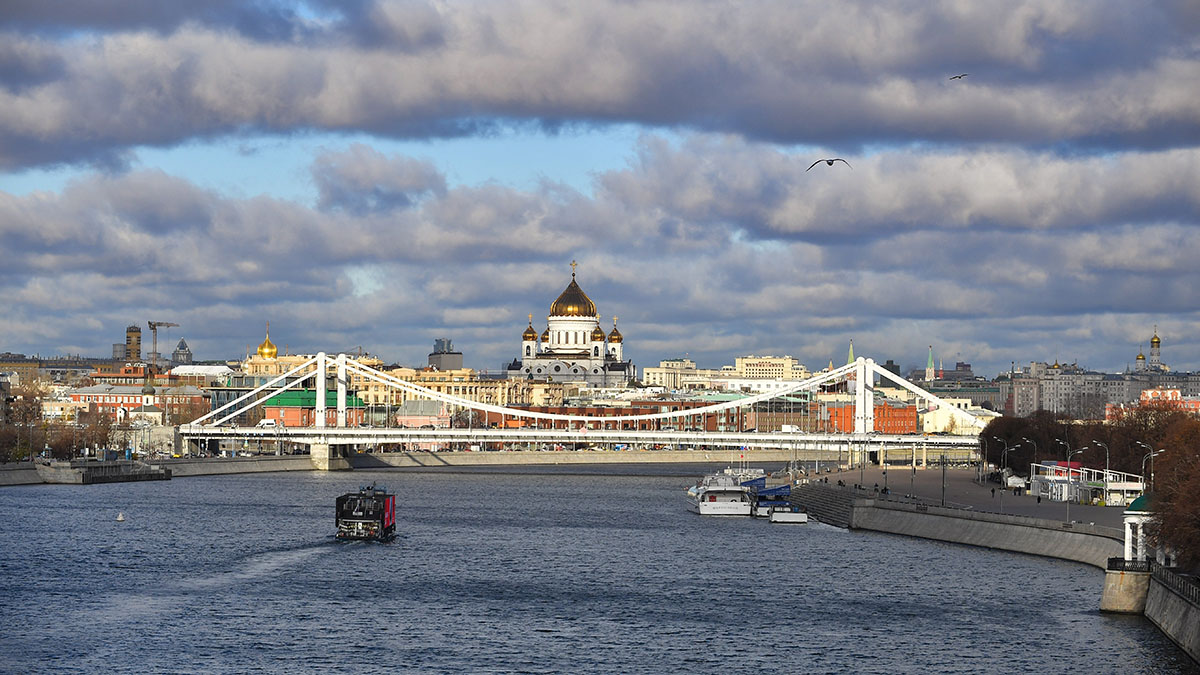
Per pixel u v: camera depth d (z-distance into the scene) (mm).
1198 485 165750
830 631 168625
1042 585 197250
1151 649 154875
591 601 187500
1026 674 146875
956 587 196750
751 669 150750
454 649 158625
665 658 155500
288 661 152125
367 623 171375
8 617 171500
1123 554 199625
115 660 151500
